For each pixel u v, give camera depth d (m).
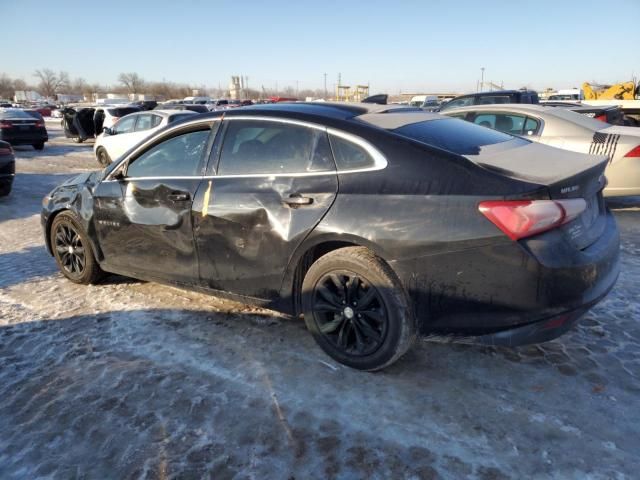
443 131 3.22
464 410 2.66
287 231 3.07
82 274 4.51
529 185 2.49
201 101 38.84
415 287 2.73
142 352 3.34
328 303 3.06
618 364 3.05
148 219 3.79
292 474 2.27
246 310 3.95
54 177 11.87
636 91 18.86
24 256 5.55
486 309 2.62
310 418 2.64
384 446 2.42
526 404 2.70
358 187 2.87
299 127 3.17
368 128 2.98
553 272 2.48
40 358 3.29
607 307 3.81
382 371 3.04
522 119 6.91
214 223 3.40
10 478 2.29
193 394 2.87
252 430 2.56
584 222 2.78
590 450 2.37
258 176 3.26
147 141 3.91
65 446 2.48
